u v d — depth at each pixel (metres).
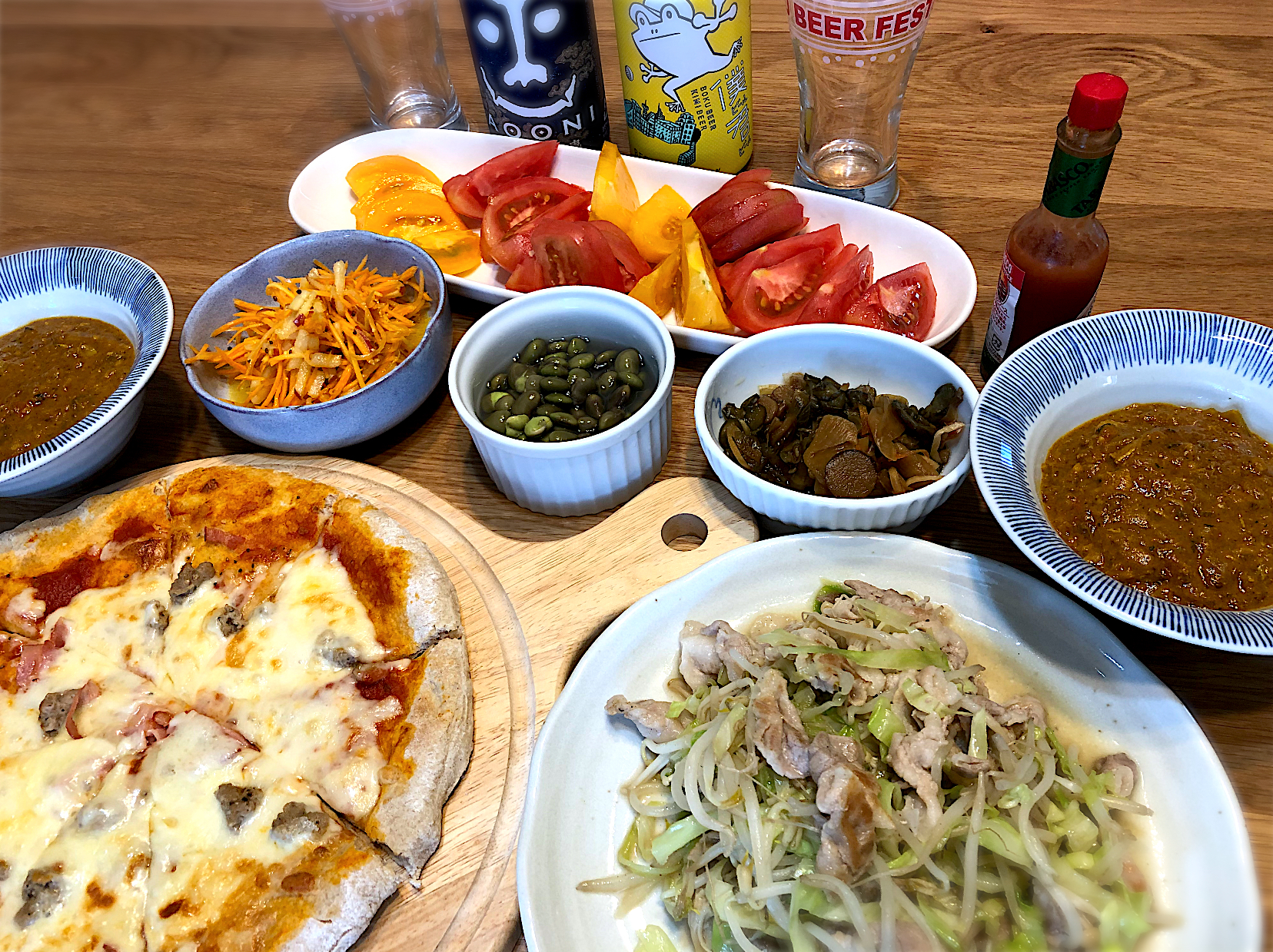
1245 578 0.30
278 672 0.34
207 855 0.30
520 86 0.49
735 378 0.39
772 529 0.38
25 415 0.41
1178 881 0.28
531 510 0.40
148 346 0.40
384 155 0.53
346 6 0.51
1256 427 0.32
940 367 0.37
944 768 0.30
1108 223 0.45
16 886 0.31
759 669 0.32
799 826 0.30
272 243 0.52
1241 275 0.42
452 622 0.34
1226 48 0.54
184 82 0.62
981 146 0.51
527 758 0.32
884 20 0.41
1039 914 0.28
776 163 0.52
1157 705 0.30
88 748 0.33
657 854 0.30
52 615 0.37
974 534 0.37
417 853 0.30
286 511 0.38
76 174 0.57
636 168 0.49
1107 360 0.34
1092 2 0.59
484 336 0.39
